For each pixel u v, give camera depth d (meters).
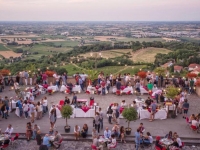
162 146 14.62
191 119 17.72
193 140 16.52
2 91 25.20
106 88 25.05
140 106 20.25
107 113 18.64
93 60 77.81
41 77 26.84
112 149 15.51
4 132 16.36
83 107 19.77
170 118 19.72
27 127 16.38
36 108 19.11
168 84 26.81
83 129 16.64
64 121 18.98
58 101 22.73
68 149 15.51
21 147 15.62
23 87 25.84
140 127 16.27
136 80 26.61
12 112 20.64
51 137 15.53
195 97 24.56
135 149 15.58
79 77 25.97
